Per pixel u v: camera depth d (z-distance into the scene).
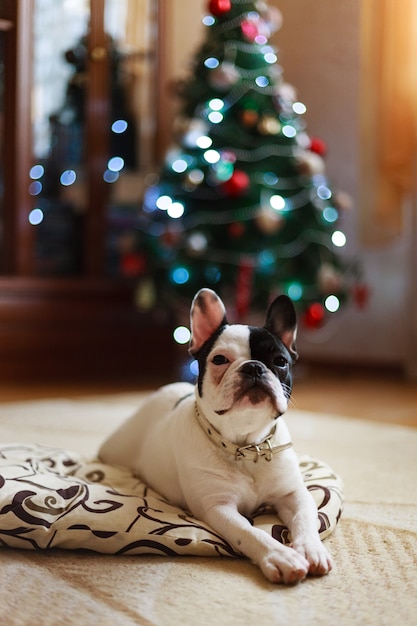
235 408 1.17
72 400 2.54
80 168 3.21
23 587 1.07
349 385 2.94
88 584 1.08
